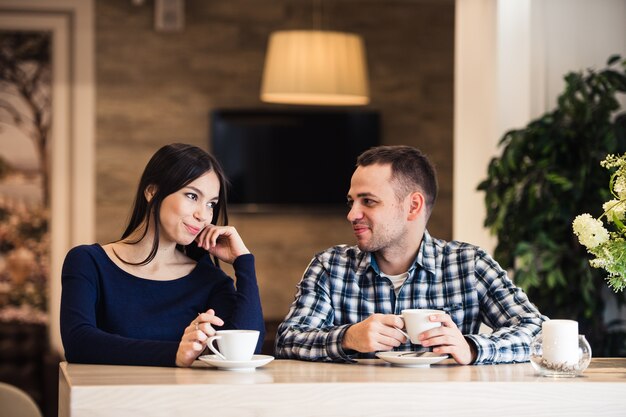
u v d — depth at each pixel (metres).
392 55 7.21
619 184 2.25
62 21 6.86
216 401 1.82
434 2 7.23
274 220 7.18
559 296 3.90
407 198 2.59
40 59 6.85
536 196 3.88
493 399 1.92
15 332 6.76
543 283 3.91
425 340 2.22
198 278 2.56
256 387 1.83
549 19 4.27
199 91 7.03
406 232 2.63
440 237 7.26
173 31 7.00
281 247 7.18
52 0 6.84
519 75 4.32
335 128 7.14
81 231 6.90
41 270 6.89
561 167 3.87
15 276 6.87
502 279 2.70
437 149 7.24
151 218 2.48
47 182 6.88
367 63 7.20
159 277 2.53
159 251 2.54
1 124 6.82
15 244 6.86
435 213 7.24
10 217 6.86
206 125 7.05
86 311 2.37
